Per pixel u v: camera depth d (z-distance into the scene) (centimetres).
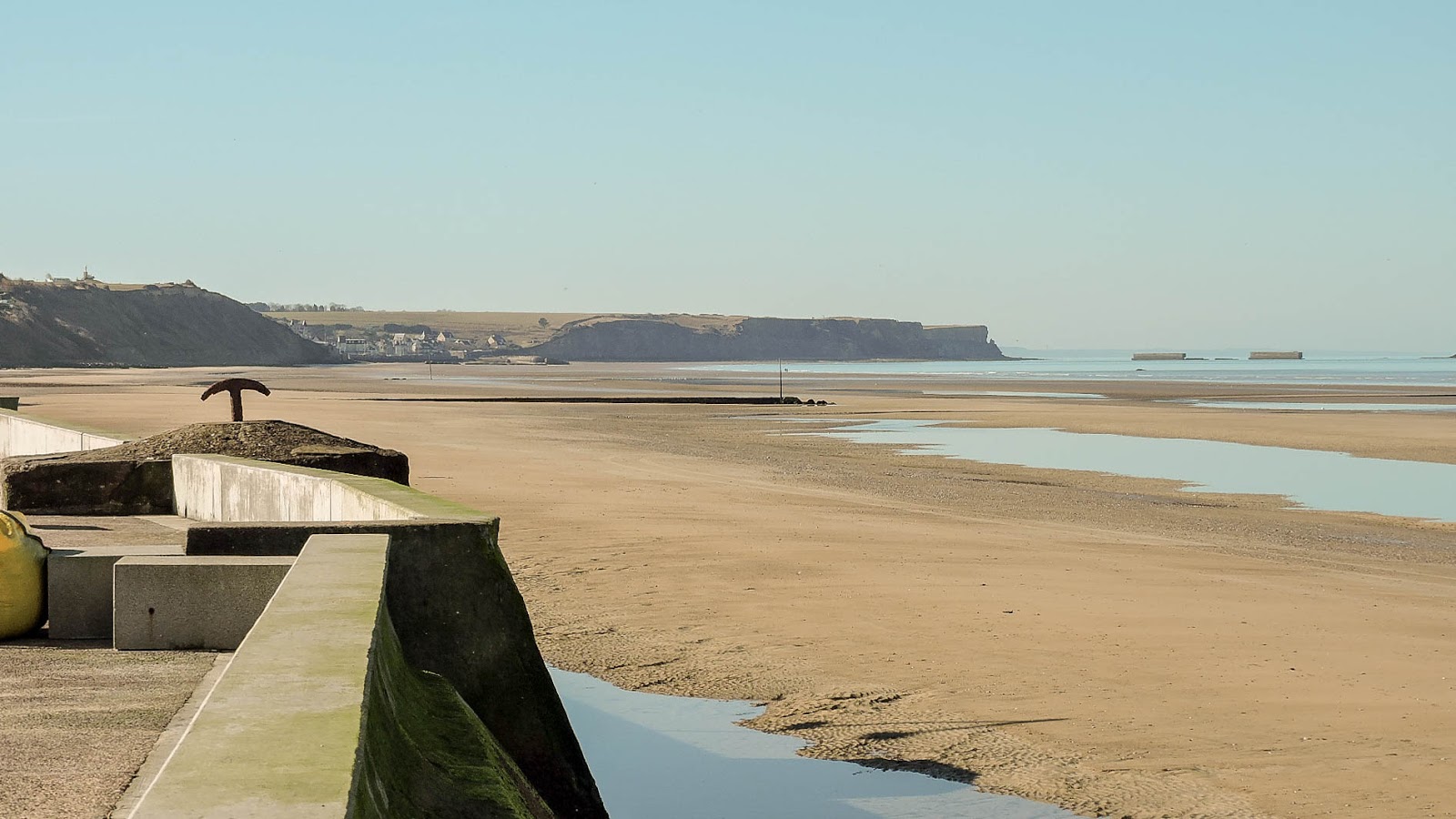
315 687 407
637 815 874
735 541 2034
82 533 1291
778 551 1948
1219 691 1186
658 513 2378
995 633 1409
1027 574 1773
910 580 1719
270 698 393
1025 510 2697
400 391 9919
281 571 802
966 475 3528
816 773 969
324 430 4819
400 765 507
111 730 604
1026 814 884
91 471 1513
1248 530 2461
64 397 8025
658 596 1605
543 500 2569
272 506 1229
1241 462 4016
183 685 699
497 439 4500
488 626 777
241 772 318
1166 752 1015
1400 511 2834
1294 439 5034
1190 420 6297
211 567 801
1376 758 995
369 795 359
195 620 805
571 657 1314
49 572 839
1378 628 1455
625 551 1939
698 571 1777
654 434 5047
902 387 12025
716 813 882
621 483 2952
